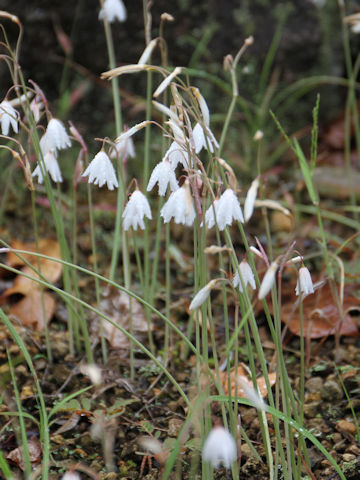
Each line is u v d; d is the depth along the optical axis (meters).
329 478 0.47
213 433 0.40
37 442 0.49
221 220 0.43
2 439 0.49
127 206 0.45
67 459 0.49
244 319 0.42
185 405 0.52
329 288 0.58
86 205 0.73
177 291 0.62
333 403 0.52
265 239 0.68
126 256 0.54
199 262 0.46
